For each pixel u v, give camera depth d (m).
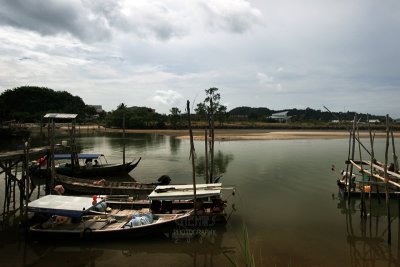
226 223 22.03
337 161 50.09
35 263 16.55
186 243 19.08
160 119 143.50
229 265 16.53
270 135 103.69
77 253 17.72
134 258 17.23
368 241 19.38
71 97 181.62
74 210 18.72
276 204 26.72
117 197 25.77
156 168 44.50
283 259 16.88
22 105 161.50
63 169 36.38
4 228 21.20
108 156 56.34
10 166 24.20
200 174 40.12
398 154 58.44
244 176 38.47
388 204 19.19
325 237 19.97
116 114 138.88
